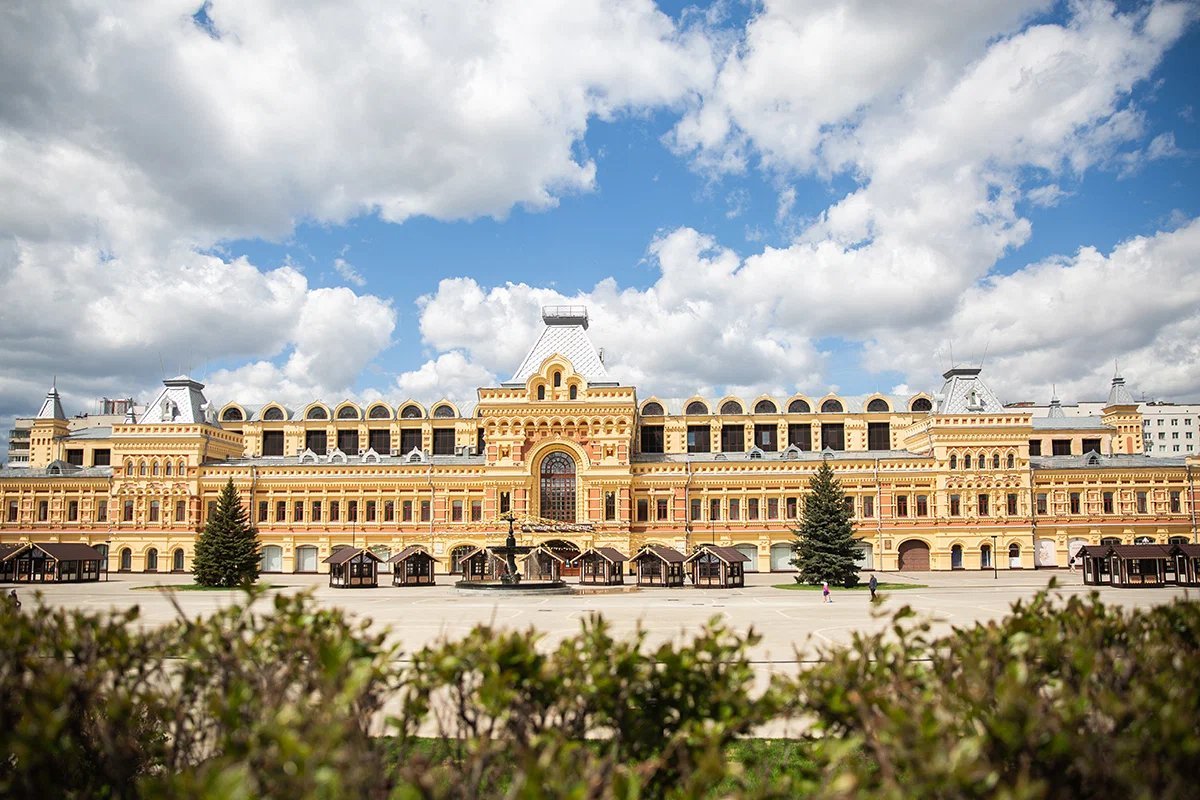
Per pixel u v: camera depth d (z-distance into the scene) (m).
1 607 17.30
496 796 13.80
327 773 9.90
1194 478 112.12
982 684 13.29
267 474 114.12
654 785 13.90
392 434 130.00
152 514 113.62
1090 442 135.25
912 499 111.56
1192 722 12.10
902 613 16.62
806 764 17.25
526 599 71.44
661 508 112.44
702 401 128.75
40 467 125.44
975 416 112.25
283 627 15.02
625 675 14.28
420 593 79.44
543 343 121.94
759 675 31.53
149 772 16.23
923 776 10.56
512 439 110.56
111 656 14.50
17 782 12.95
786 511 111.75
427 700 15.15
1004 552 110.38
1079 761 11.55
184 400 119.00
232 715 12.24
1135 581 82.12
